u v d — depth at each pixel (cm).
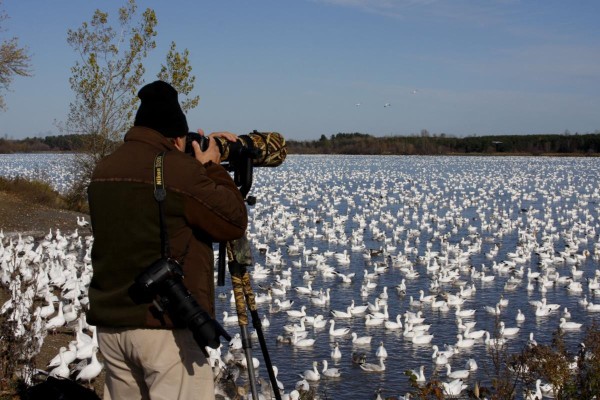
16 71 4972
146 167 511
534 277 3941
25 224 4366
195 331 491
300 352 2502
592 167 15488
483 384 2116
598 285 3606
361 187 10869
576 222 6556
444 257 4441
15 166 13988
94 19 3750
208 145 552
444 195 9544
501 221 6638
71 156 8456
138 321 501
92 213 519
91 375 1386
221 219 515
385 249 4994
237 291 575
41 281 2208
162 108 534
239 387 1510
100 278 514
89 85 3894
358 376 2244
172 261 498
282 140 604
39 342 1322
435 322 3041
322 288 3691
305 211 7600
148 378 515
